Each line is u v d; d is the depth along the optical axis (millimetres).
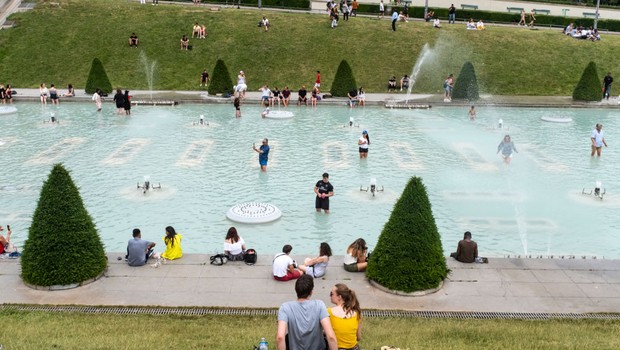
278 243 16625
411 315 11508
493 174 23328
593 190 21484
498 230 17797
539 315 11562
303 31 48719
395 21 49344
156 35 47219
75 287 12461
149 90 41500
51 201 12406
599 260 14227
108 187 20891
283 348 7094
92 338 9703
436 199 20344
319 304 7574
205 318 11078
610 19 58656
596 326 11000
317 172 23172
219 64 39281
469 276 13297
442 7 60188
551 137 30094
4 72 42625
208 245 16391
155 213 18609
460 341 9883
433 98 40688
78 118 32688
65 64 43688
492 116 35625
